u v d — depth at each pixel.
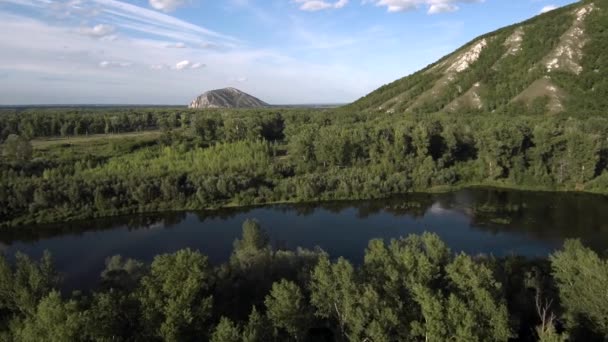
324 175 126.75
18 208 105.12
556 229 91.31
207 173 124.06
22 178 113.94
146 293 41.44
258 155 138.38
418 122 163.38
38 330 37.00
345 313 42.34
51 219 103.94
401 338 40.91
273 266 57.41
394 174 127.44
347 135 141.00
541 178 126.38
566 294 46.09
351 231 93.94
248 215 108.31
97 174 120.12
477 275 43.34
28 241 93.25
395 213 106.50
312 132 150.62
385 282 44.94
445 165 140.12
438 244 53.00
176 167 130.62
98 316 38.25
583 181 123.81
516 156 131.50
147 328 38.12
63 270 77.50
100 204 108.00
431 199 118.25
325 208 112.62
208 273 50.41
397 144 137.25
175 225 102.31
